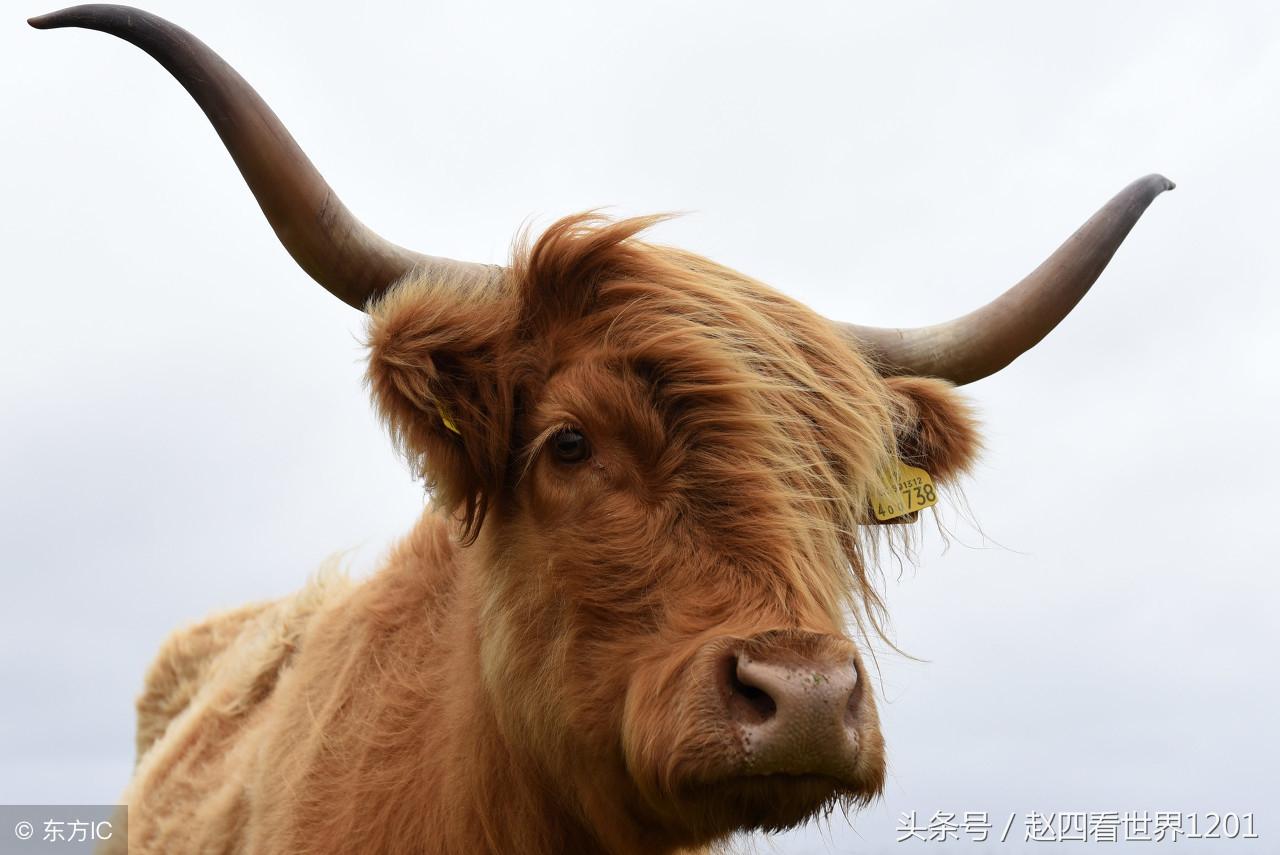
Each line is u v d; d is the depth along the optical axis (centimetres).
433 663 423
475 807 386
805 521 345
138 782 547
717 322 372
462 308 360
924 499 412
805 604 330
